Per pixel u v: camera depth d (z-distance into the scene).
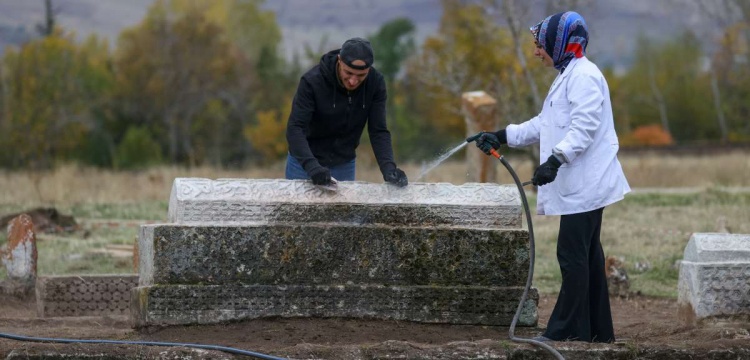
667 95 65.12
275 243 7.60
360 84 8.05
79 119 46.31
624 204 18.31
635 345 7.19
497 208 7.98
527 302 7.79
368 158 28.97
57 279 9.99
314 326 7.52
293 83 57.12
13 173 29.58
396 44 53.12
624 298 11.54
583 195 7.27
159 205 19.81
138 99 55.28
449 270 7.79
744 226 15.22
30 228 11.17
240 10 76.12
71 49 48.66
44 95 44.25
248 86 55.69
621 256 13.47
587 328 7.37
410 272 7.75
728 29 62.53
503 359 6.95
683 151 34.91
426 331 7.61
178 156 54.81
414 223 7.87
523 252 7.86
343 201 7.83
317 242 7.66
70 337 7.49
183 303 7.43
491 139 7.62
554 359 7.04
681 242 14.26
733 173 23.66
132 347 6.86
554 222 16.27
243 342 7.19
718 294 8.09
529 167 25.75
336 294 7.64
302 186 7.82
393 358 6.84
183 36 56.88
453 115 38.84
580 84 7.27
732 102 62.38
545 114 7.48
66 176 22.53
